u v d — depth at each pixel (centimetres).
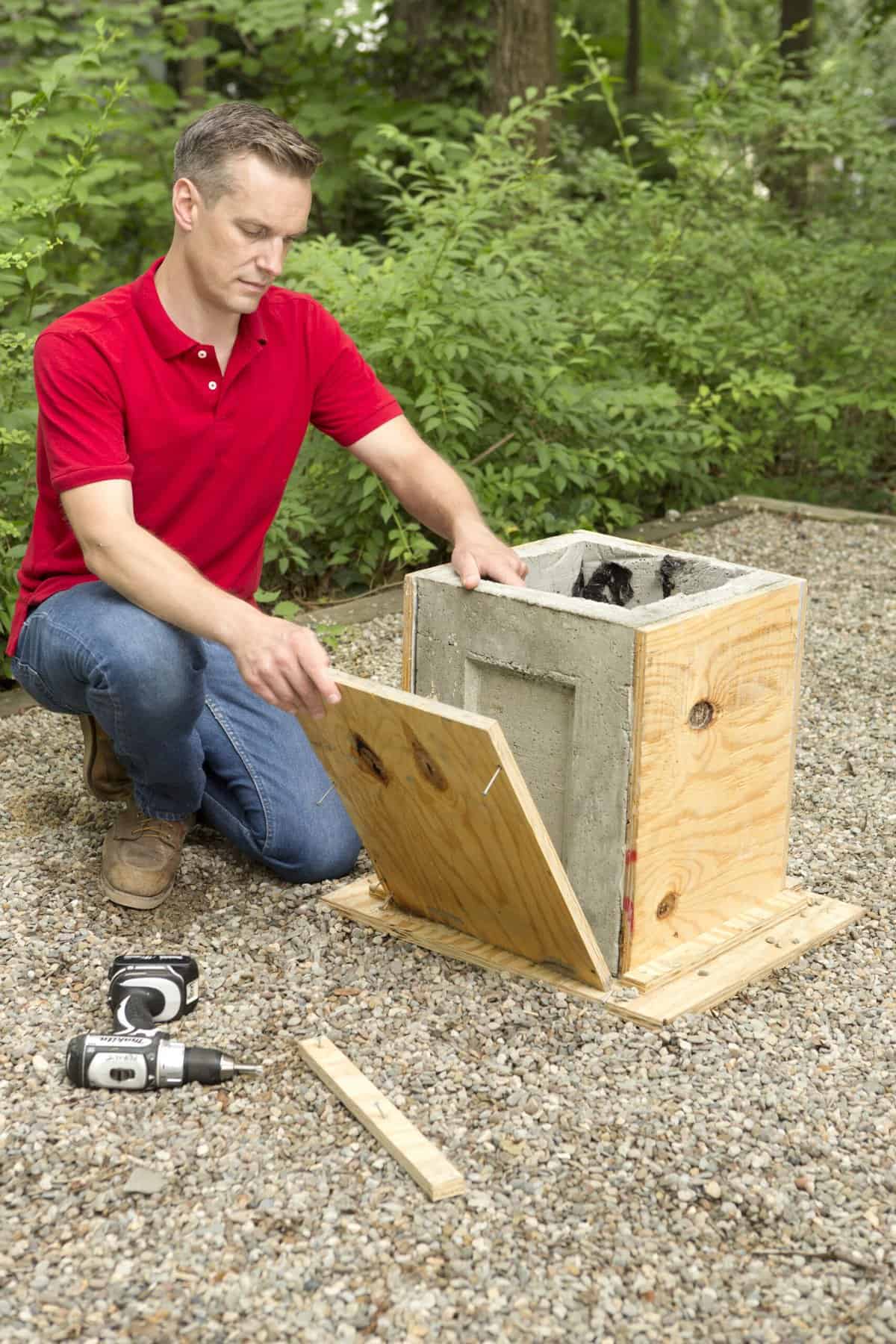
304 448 502
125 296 270
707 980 262
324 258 527
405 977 268
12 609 417
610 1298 189
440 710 229
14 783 355
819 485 679
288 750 301
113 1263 194
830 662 449
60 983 264
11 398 427
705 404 583
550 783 261
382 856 279
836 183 788
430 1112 227
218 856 319
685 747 251
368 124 848
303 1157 217
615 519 586
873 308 659
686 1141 221
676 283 656
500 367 511
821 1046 247
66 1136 221
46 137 555
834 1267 196
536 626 252
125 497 256
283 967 271
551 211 656
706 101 687
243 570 301
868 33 871
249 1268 194
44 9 835
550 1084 235
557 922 252
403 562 498
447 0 852
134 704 263
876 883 307
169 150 791
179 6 806
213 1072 233
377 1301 188
